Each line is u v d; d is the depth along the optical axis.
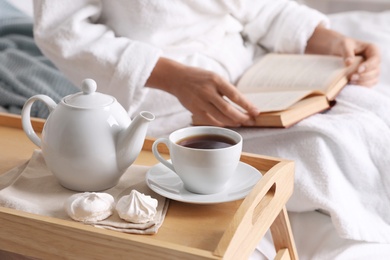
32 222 0.82
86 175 0.90
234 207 0.91
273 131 1.28
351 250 1.16
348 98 1.43
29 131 0.97
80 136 0.88
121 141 0.90
